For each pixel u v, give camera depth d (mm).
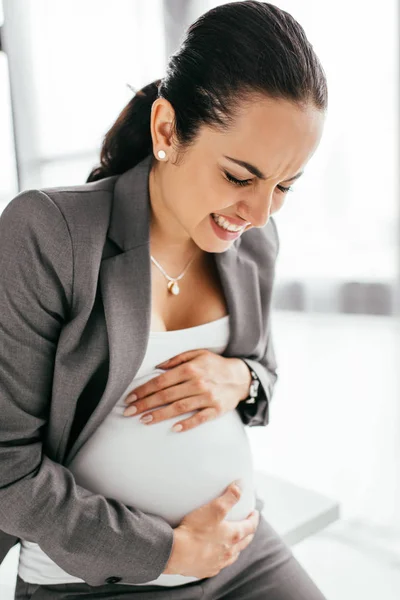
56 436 771
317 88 664
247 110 656
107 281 748
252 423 1014
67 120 2533
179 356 864
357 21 1721
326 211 1880
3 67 2641
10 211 728
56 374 738
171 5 2143
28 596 821
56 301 726
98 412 761
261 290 1006
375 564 1655
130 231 781
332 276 1909
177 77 724
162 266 886
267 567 916
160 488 805
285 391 2049
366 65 1728
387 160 1738
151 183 831
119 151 896
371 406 1879
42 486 713
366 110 1749
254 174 681
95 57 2408
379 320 1845
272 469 1923
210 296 936
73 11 2438
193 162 713
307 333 1994
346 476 1835
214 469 841
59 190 766
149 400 817
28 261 707
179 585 834
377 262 1815
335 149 1820
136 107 878
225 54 672
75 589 797
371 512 1779
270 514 1122
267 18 678
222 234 763
